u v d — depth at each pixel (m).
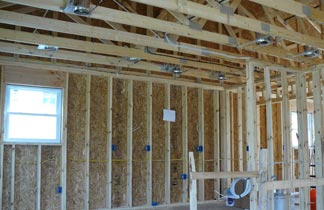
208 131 8.30
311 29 6.39
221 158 8.31
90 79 6.83
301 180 4.30
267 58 7.32
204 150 8.11
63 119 6.44
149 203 7.20
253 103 5.51
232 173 4.43
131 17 4.09
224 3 4.18
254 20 4.36
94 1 5.28
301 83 6.20
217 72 7.29
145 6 6.31
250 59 5.63
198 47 5.27
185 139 7.79
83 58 5.91
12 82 6.11
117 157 7.07
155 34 5.01
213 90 8.38
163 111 7.59
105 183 6.89
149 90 7.44
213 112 8.36
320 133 5.98
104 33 4.62
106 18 3.92
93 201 6.77
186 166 7.74
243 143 8.34
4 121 6.00
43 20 4.27
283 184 4.15
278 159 9.83
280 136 9.91
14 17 4.11
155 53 5.85
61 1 3.64
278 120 9.96
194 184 4.10
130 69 7.24
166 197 7.44
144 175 7.32
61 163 6.37
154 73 7.55
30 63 6.25
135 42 4.80
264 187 4.00
